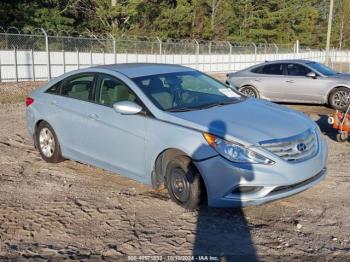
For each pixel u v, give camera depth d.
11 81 23.14
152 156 5.09
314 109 13.07
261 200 4.53
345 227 4.53
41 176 6.18
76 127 6.12
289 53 42.91
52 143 6.65
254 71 14.23
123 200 5.25
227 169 4.51
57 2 35.59
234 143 4.55
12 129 9.59
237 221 4.67
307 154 4.83
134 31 39.50
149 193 5.47
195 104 5.44
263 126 4.83
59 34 30.11
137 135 5.25
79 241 4.22
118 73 5.77
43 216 4.80
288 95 13.53
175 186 4.96
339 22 70.06
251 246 4.12
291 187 4.70
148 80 5.61
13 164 6.78
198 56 33.44
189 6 46.25
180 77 5.91
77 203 5.17
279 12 57.28
